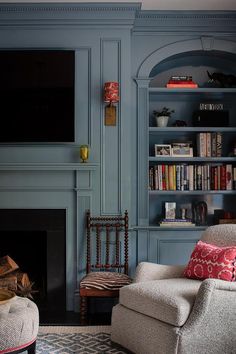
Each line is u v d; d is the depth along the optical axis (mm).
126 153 4230
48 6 4148
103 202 4215
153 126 4711
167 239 4383
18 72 4211
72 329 3654
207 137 4539
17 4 4133
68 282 4207
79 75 4246
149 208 4672
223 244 3451
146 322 2977
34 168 4121
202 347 2805
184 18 4371
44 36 4250
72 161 4219
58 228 4219
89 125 4230
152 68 4441
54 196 4203
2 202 4191
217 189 4523
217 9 4301
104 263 4234
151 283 3180
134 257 4375
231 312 2859
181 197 4691
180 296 2879
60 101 4199
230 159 4488
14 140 4199
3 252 4449
